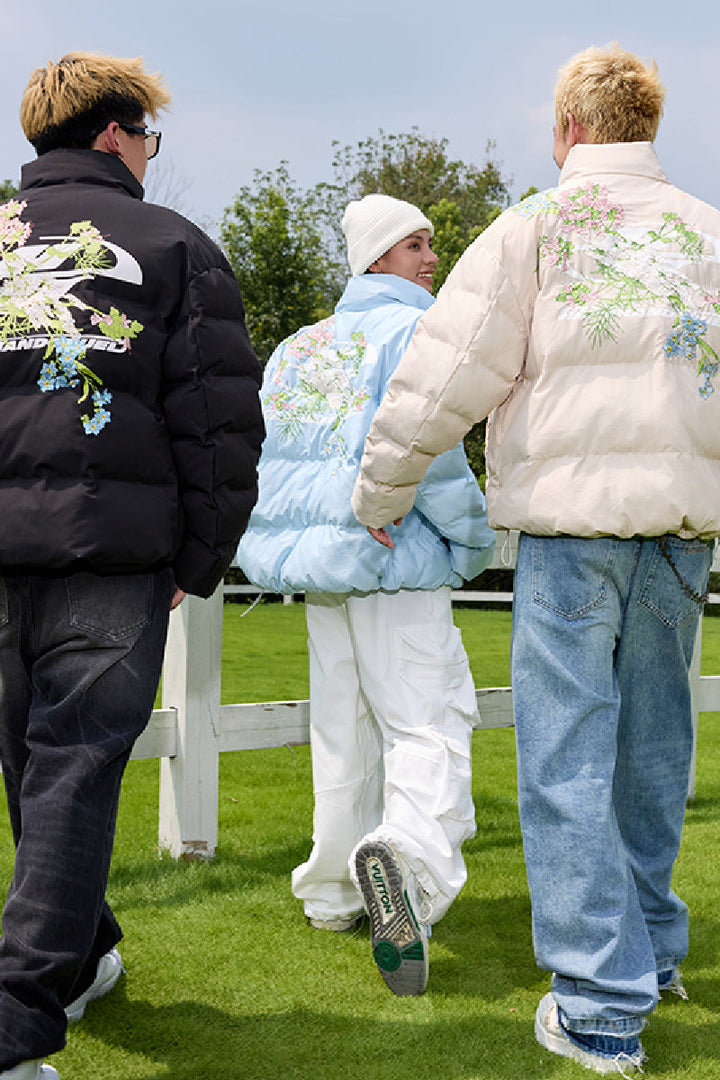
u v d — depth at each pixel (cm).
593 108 222
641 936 215
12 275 191
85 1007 234
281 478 274
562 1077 207
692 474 207
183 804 347
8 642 193
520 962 268
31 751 190
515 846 380
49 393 183
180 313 192
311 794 459
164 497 191
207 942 275
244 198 2567
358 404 259
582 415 207
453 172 4175
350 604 267
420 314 268
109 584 189
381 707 263
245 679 792
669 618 221
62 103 206
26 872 179
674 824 235
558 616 215
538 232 212
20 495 183
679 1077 207
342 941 278
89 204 196
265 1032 224
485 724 412
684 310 209
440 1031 226
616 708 217
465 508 259
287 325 2538
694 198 225
